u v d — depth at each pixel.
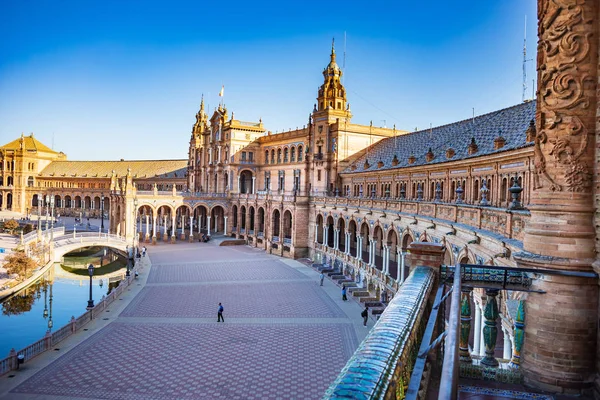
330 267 67.50
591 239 12.28
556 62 12.82
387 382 5.68
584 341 11.97
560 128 12.76
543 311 12.25
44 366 30.84
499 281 12.41
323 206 71.38
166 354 33.28
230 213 104.12
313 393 27.00
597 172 12.22
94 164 161.50
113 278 68.19
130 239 90.44
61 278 67.75
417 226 37.84
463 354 12.34
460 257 27.70
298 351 34.06
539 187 13.23
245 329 39.47
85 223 128.12
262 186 105.75
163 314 43.94
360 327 40.28
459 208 28.72
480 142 44.28
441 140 57.41
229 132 104.06
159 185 144.75
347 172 77.25
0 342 39.41
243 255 81.50
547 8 12.99
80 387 27.64
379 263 57.88
